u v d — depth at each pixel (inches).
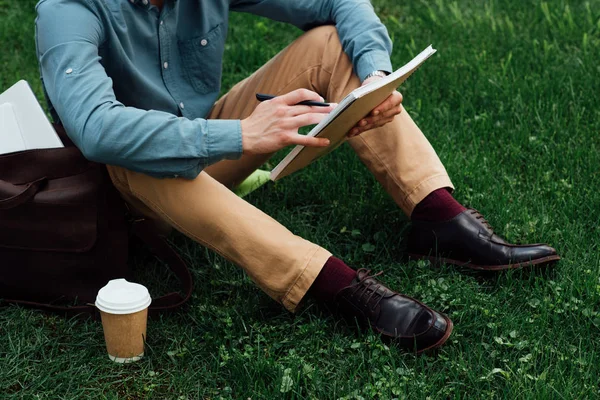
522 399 87.9
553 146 139.3
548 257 106.3
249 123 89.6
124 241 101.7
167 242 108.8
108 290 94.1
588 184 129.0
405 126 106.7
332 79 105.9
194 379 93.9
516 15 184.1
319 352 96.4
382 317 96.5
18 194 96.5
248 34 180.4
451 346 96.3
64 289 103.4
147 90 99.2
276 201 130.1
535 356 94.0
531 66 165.6
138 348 96.2
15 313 103.5
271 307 104.8
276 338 99.5
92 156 89.2
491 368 93.6
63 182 98.8
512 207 123.3
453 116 151.1
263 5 110.1
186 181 93.1
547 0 187.6
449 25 181.5
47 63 90.9
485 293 106.7
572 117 147.3
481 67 163.9
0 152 94.7
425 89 160.2
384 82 83.8
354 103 83.1
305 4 109.9
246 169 112.9
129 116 87.7
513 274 107.7
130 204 103.0
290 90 108.7
